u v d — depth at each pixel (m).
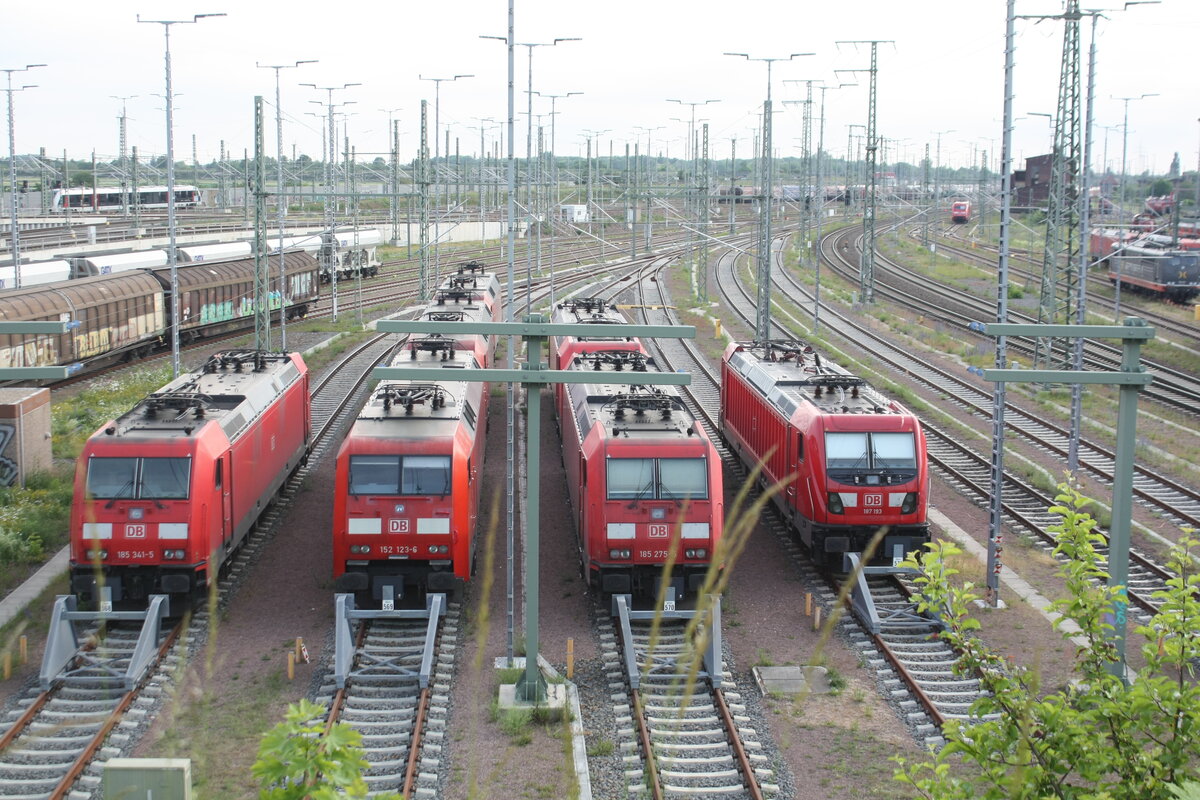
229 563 24.56
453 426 22.72
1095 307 64.06
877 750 16.75
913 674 19.28
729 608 22.34
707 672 18.78
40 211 104.44
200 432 21.58
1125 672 16.64
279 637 20.80
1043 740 9.32
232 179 137.12
